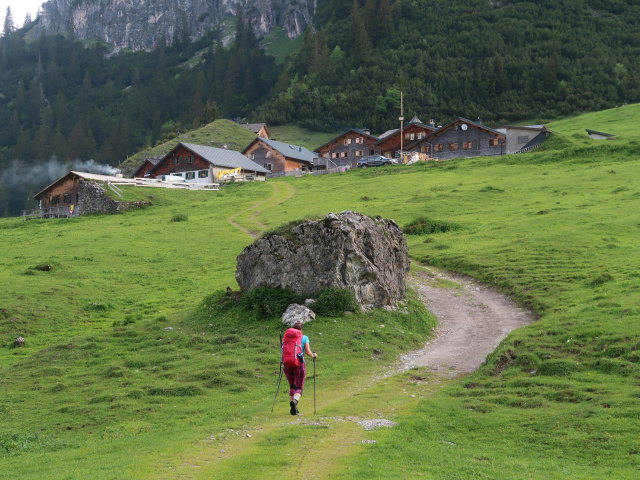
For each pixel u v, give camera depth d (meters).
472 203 78.38
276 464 15.79
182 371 28.86
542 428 19.83
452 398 23.33
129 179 110.12
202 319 36.53
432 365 29.30
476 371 27.14
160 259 60.44
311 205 87.12
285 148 160.88
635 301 32.97
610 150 102.88
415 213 74.31
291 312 33.81
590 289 40.09
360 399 23.45
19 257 63.22
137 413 24.09
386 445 17.44
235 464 15.80
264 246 36.94
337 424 19.70
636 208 64.88
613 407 20.78
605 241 52.78
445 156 140.38
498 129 137.75
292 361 21.02
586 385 23.17
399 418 20.62
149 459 16.70
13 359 35.41
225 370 28.22
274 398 22.75
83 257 60.97
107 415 24.19
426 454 17.14
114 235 73.06
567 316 32.41
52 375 30.89
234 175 131.50
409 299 39.53
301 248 36.00
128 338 35.41
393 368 29.06
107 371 30.02
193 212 90.50
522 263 48.91
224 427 20.20
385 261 37.59
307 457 16.30
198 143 191.50
